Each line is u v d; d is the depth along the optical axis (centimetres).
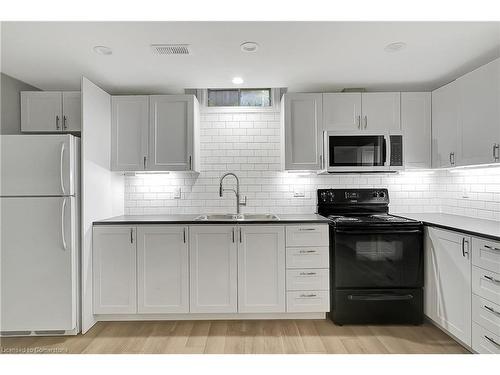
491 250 184
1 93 265
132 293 255
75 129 276
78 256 242
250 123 323
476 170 275
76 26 195
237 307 256
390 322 251
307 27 199
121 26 196
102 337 236
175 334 240
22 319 232
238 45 222
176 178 321
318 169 292
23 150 230
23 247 231
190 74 273
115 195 299
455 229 214
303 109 293
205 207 322
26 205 230
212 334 240
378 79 289
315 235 258
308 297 257
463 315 208
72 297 234
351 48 228
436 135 288
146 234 255
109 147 286
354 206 313
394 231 250
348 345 222
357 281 251
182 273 255
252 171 323
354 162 279
